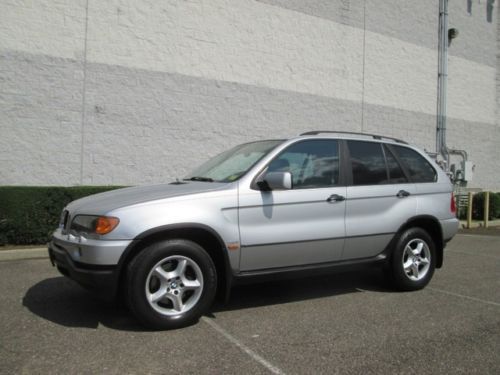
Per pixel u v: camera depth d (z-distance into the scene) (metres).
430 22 15.82
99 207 4.45
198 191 4.64
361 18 13.96
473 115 17.36
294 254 5.03
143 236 4.25
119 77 10.02
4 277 6.34
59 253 4.55
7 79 8.98
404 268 5.87
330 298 5.61
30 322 4.53
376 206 5.62
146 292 4.24
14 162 9.05
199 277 4.47
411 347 4.07
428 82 15.75
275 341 4.15
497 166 18.23
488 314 5.07
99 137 9.83
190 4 10.86
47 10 9.32
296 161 5.24
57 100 9.41
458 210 15.38
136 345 3.98
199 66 10.98
